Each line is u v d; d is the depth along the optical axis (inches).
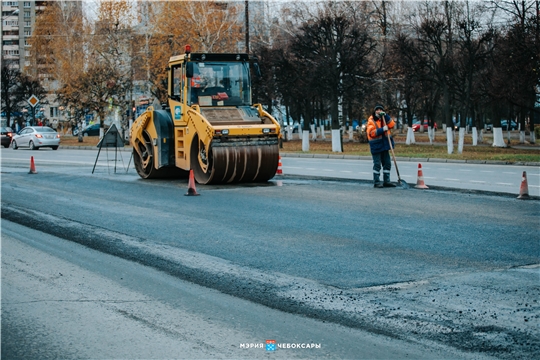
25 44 4623.5
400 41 1413.6
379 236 374.6
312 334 214.8
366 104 1750.7
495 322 222.4
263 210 478.0
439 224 409.1
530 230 386.6
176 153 696.4
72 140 2427.4
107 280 289.9
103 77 2018.9
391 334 213.2
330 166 984.3
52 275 301.0
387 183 613.6
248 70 684.1
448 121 1348.4
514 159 1075.3
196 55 666.8
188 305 249.6
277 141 652.7
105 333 220.2
